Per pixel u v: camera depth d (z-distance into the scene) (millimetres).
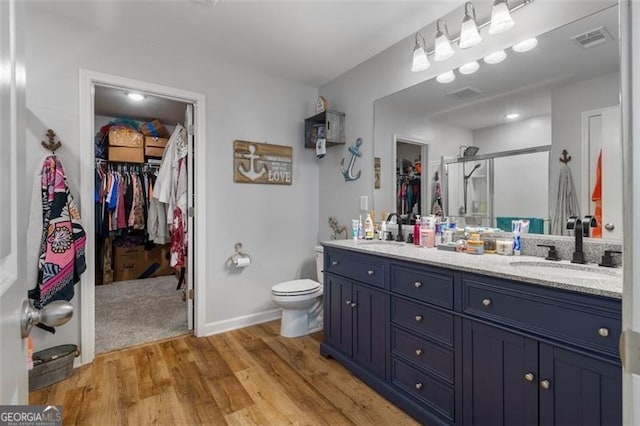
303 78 3158
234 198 2891
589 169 1564
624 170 475
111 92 3494
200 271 2711
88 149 2225
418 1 2002
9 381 547
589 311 1077
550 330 1175
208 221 2752
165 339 2648
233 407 1759
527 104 1780
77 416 1679
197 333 2701
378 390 1896
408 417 1688
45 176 1992
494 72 1915
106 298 3797
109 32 2314
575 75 1605
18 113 620
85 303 2215
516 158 1835
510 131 1856
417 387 1681
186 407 1758
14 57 597
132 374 2096
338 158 3135
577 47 1597
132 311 3336
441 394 1561
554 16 1662
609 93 1506
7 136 553
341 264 2271
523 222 1798
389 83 2574
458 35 2070
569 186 1630
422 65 2098
